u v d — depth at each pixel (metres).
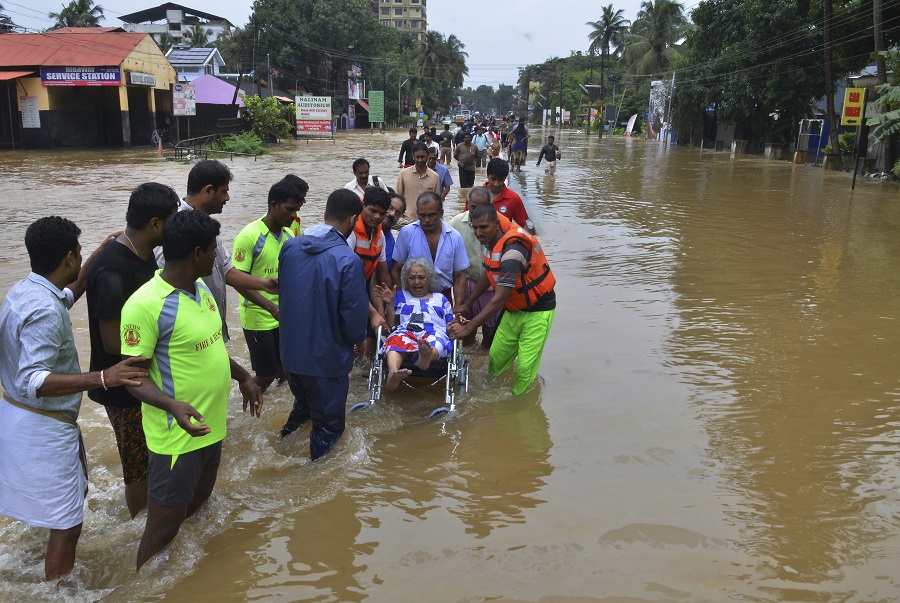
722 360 6.23
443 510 3.93
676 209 16.16
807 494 4.01
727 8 43.25
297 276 4.42
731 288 8.80
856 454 4.49
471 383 5.93
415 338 5.40
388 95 89.31
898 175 21.70
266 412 5.45
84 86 41.53
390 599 3.17
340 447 4.69
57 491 3.35
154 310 3.33
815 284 9.00
